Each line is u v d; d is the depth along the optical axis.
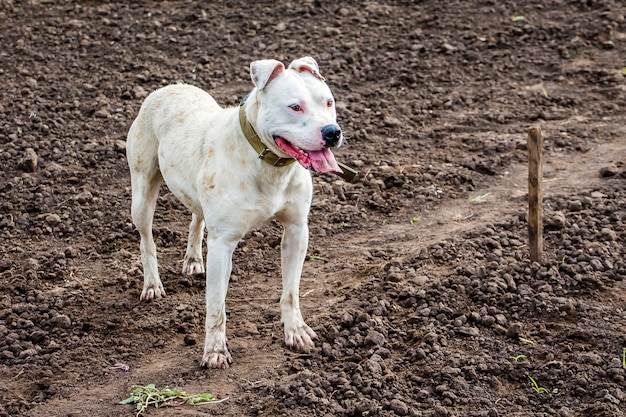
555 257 8.09
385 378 6.39
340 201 9.57
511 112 11.52
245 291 7.96
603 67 12.60
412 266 8.09
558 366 6.50
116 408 6.26
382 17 13.73
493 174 10.12
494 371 6.52
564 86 12.19
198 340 7.16
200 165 6.67
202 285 8.04
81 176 9.91
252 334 7.18
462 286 7.59
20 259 8.50
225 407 6.18
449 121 11.30
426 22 13.62
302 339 6.89
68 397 6.44
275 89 5.99
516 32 13.36
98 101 11.29
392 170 10.13
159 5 13.86
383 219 9.30
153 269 7.76
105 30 13.02
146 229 7.66
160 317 7.49
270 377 6.50
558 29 13.47
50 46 12.59
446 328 7.06
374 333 6.95
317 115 5.93
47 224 9.09
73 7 13.73
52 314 7.51
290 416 6.01
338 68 12.26
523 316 7.26
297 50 12.63
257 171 6.30
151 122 7.42
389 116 11.30
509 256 8.19
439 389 6.29
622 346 6.76
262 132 6.09
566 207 9.14
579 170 10.10
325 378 6.43
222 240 6.48
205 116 7.01
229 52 12.55
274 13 13.66
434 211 9.40
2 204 9.36
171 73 11.98
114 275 8.23
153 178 7.54
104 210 9.34
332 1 14.10
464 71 12.48
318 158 5.91
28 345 7.08
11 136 10.48
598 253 8.15
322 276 8.17
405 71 12.32
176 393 6.32
